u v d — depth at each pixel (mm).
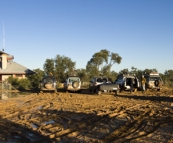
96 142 7824
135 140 7887
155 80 29484
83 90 32281
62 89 34062
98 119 11523
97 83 26516
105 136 8508
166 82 40469
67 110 14453
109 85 24406
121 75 28578
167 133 8758
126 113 13086
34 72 42750
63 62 42094
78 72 43094
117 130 9297
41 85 27484
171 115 12266
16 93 27672
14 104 17969
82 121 11180
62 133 9117
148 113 12977
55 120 11578
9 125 10664
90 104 17047
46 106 16562
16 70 42312
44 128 9945
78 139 8203
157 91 28828
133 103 17406
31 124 10836
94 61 49188
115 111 13719
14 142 8117
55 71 41250
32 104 17828
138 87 28031
